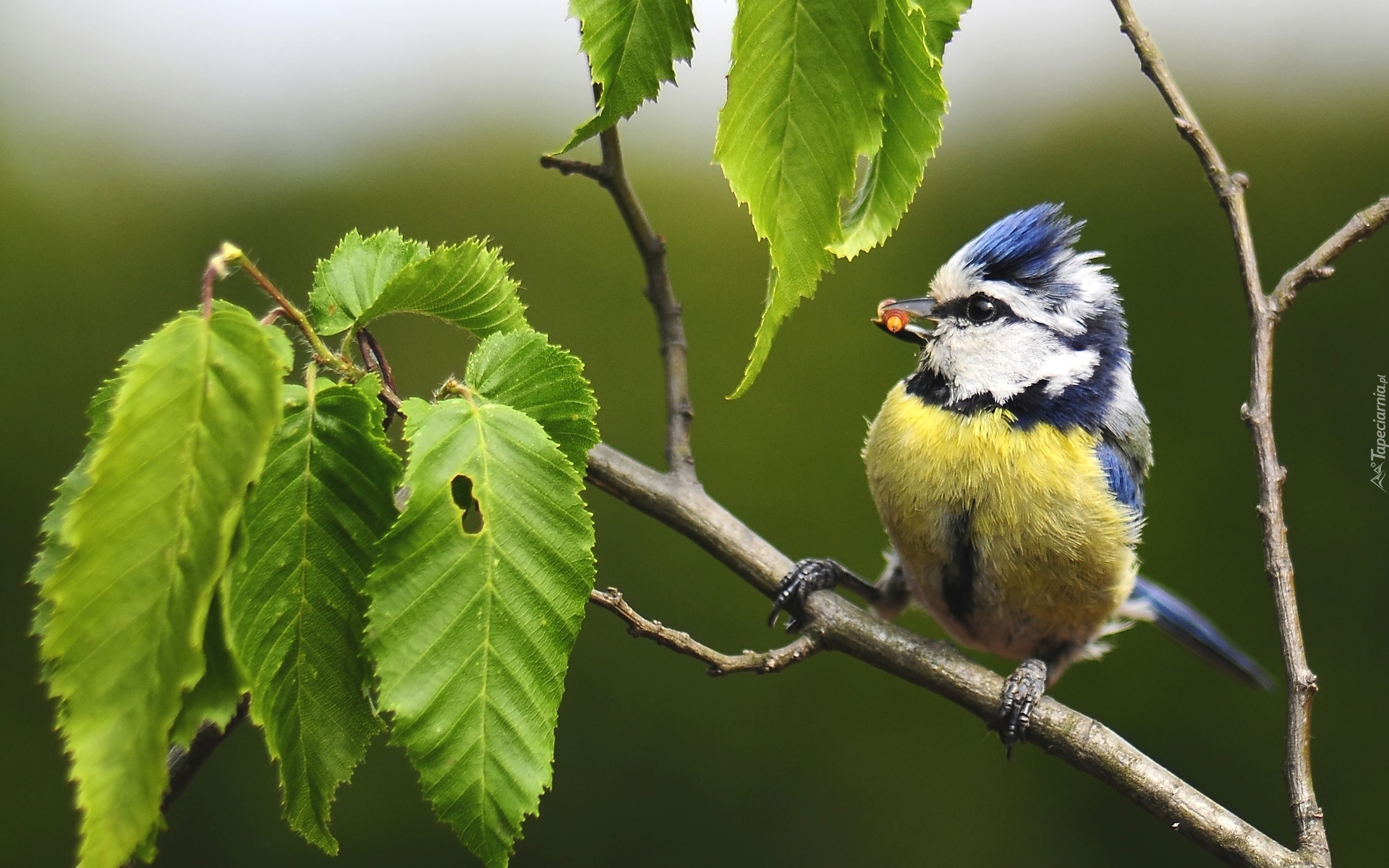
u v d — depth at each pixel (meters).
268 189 12.81
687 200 12.80
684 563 11.77
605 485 5.95
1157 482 11.88
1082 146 12.58
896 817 11.46
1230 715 11.38
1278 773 11.26
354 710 3.07
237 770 10.95
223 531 2.54
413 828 10.97
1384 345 11.80
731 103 3.00
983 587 6.71
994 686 5.55
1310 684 4.69
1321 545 11.64
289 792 3.03
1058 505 6.42
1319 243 12.02
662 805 11.45
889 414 7.00
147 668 2.52
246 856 10.84
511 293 3.80
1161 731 11.46
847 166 3.05
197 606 2.52
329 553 3.05
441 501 3.00
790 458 12.14
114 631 2.50
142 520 2.51
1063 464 6.46
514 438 3.11
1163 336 12.15
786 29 2.98
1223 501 11.79
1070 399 6.68
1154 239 12.33
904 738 11.55
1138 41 5.17
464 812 2.87
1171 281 12.23
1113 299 7.07
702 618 11.69
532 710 2.95
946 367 6.87
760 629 11.63
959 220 12.55
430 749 2.87
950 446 6.60
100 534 2.49
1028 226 7.09
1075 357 6.79
